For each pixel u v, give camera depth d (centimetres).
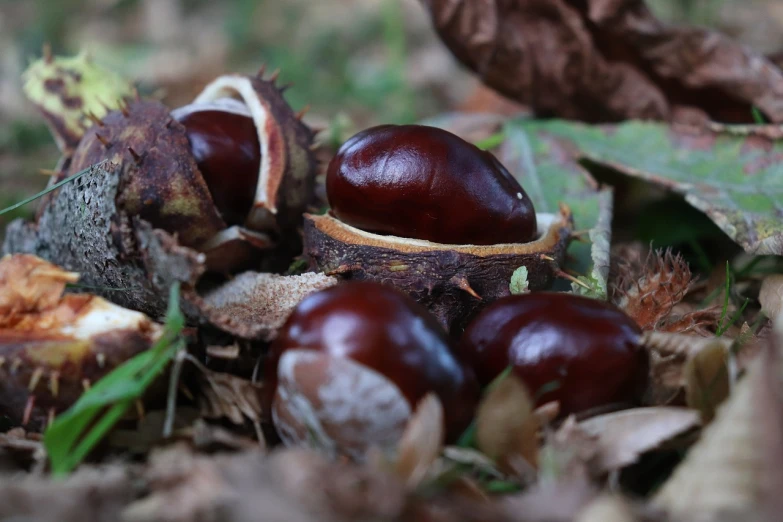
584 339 27
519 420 26
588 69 38
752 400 25
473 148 30
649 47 38
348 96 66
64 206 31
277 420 27
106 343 28
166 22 91
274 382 27
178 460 26
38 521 25
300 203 32
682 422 26
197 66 75
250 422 28
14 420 28
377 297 27
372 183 30
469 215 30
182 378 28
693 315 30
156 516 25
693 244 35
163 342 27
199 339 29
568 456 26
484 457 26
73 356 27
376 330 26
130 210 30
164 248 28
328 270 31
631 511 25
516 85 39
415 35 87
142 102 31
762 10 73
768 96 37
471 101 51
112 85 35
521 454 26
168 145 31
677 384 27
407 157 30
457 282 30
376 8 92
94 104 35
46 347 27
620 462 26
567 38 38
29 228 32
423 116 63
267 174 32
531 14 38
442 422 26
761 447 25
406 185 30
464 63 39
